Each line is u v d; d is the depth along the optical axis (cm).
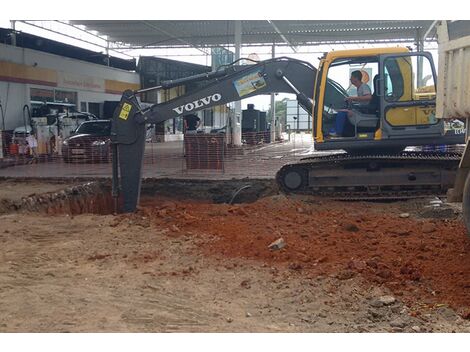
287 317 492
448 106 682
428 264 620
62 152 1855
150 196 1256
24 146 1922
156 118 979
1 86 2388
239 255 673
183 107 988
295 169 1056
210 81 1114
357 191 1038
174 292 552
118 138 977
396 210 948
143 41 3522
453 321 485
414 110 971
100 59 3450
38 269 629
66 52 3134
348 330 463
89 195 1239
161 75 3712
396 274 590
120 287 566
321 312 504
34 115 2444
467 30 695
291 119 4319
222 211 922
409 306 518
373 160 1012
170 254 682
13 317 484
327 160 1035
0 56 2388
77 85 3000
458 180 662
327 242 714
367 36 3167
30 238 774
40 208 1065
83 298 533
